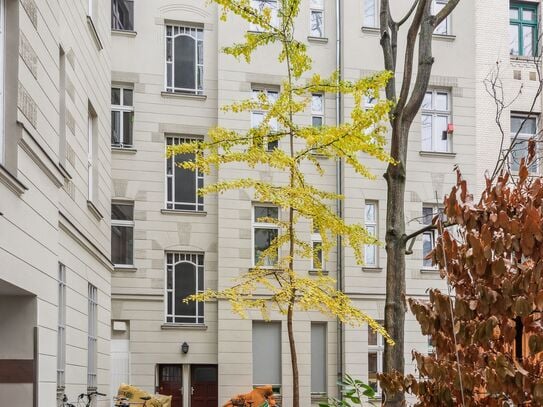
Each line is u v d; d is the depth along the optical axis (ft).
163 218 60.44
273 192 32.73
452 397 11.64
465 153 64.95
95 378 42.73
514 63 66.64
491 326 10.71
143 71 61.41
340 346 60.39
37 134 26.32
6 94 23.59
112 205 60.18
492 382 10.56
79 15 38.06
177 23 62.80
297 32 63.16
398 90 64.13
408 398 40.96
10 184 22.34
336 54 63.67
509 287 10.78
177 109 61.77
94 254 41.68
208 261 60.64
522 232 10.98
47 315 27.78
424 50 34.94
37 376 26.05
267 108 33.63
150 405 48.42
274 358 60.29
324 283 33.76
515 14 68.49
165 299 60.13
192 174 61.98
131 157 60.54
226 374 58.29
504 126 65.77
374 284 61.26
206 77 62.64
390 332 32.35
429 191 63.77
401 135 34.19
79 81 38.01
